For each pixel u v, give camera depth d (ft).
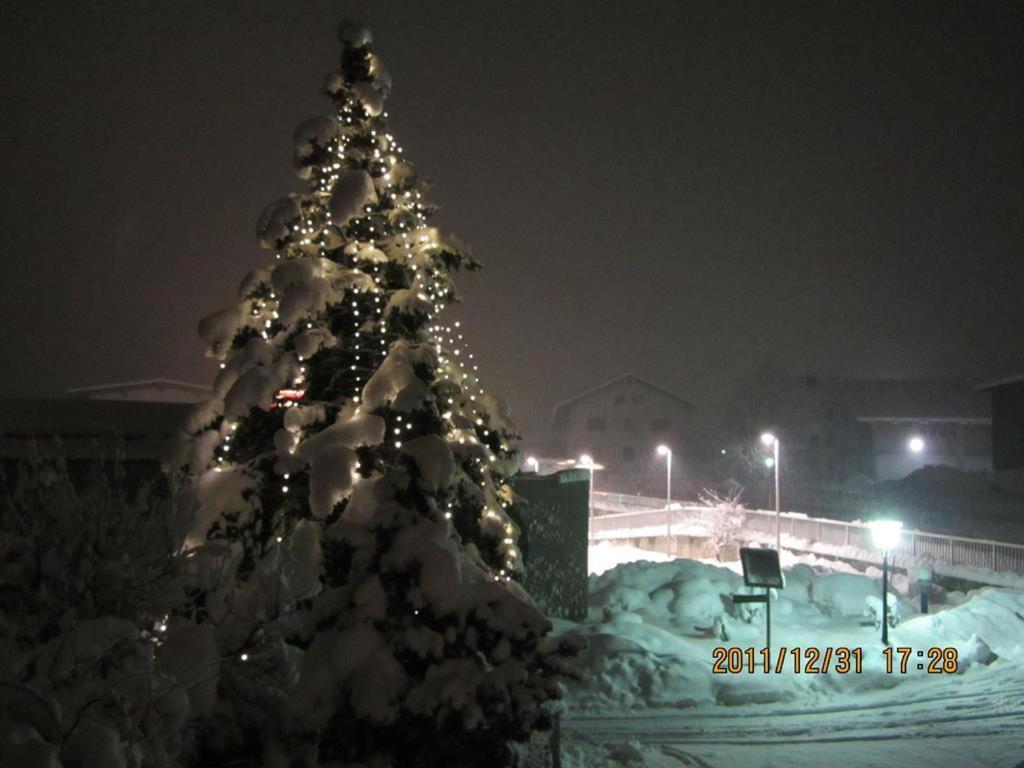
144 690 20.29
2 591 22.49
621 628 49.47
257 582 25.75
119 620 21.01
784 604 57.93
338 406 35.09
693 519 114.01
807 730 37.55
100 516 22.74
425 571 24.32
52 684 19.57
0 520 23.59
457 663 23.67
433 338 36.78
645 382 254.27
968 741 35.32
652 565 65.57
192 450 34.88
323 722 23.29
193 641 22.79
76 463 43.91
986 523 115.65
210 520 32.35
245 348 35.04
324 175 38.34
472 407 37.32
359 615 24.17
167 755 20.30
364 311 37.01
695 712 40.47
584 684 42.55
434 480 25.62
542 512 57.06
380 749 23.73
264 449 35.58
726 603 58.90
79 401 54.08
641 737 36.73
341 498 30.19
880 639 51.39
